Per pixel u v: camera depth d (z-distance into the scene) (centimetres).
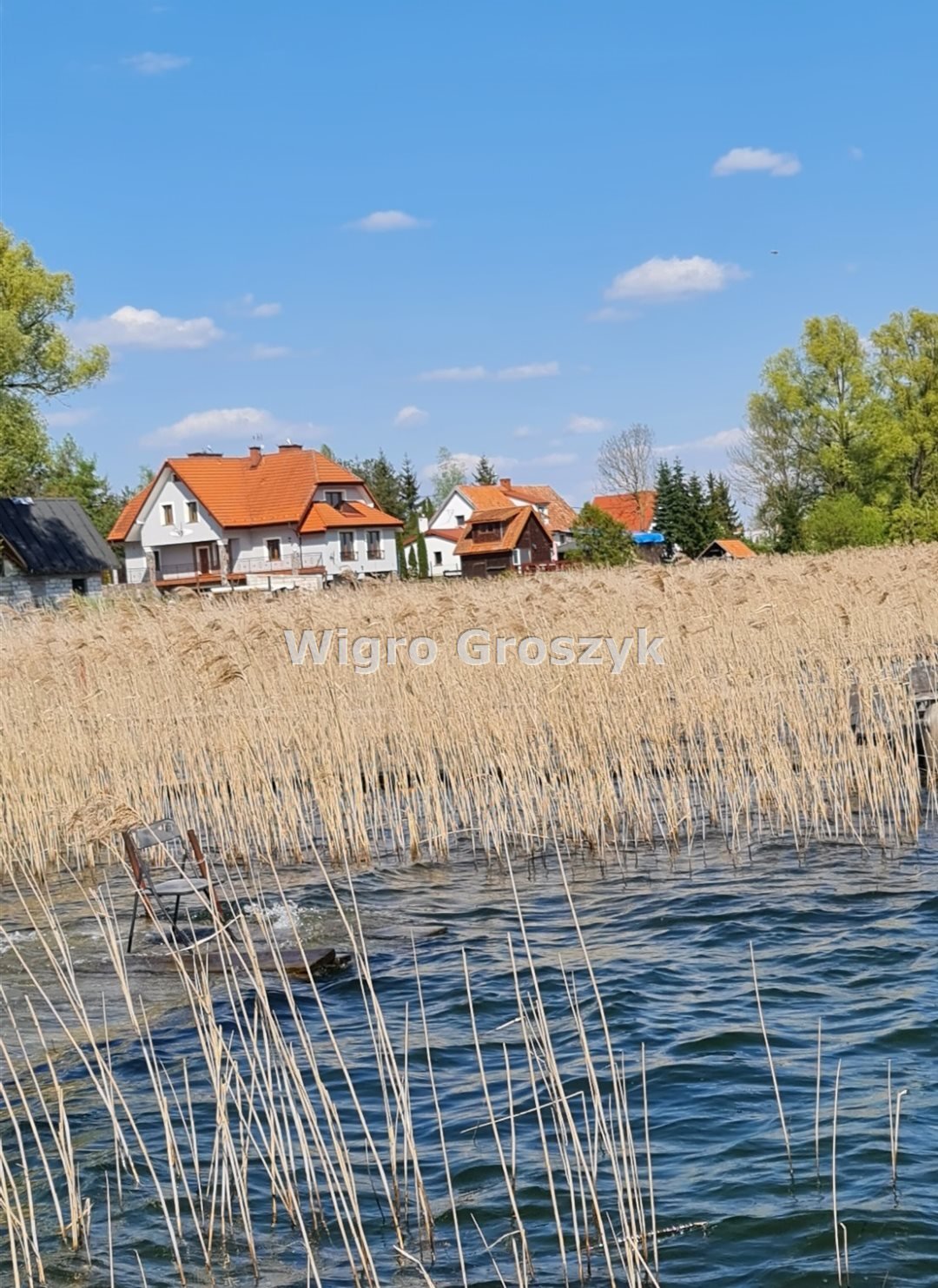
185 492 7738
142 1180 649
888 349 7312
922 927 988
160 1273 566
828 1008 837
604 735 1483
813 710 1533
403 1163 645
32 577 5716
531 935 1040
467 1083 748
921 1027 790
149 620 2075
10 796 1394
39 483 7594
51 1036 852
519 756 1464
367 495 8038
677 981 906
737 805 1355
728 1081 732
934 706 1470
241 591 2816
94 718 1580
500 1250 576
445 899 1165
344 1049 806
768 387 7481
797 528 7012
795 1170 627
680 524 8594
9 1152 686
